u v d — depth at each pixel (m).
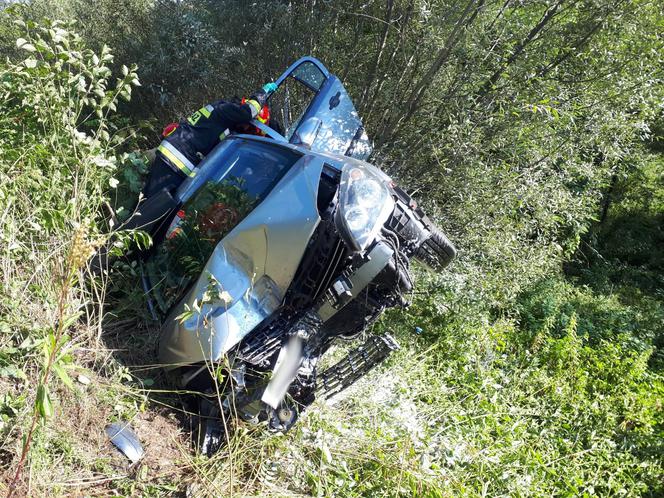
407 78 6.97
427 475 3.65
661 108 7.61
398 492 3.57
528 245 7.60
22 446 2.80
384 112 6.99
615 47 6.84
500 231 7.04
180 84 8.08
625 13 6.48
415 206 4.14
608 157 8.02
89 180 3.83
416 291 5.99
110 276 4.35
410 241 4.00
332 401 4.27
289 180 3.71
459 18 6.34
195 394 3.75
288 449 3.60
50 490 2.86
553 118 6.23
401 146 7.07
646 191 14.02
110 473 3.13
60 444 3.08
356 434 3.91
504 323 6.90
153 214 4.36
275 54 7.92
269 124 5.72
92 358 3.74
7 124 3.93
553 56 7.05
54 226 3.53
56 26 3.84
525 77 6.55
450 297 6.13
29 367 3.28
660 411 5.73
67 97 4.02
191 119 5.07
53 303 3.37
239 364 3.58
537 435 4.86
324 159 3.75
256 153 4.26
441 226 6.71
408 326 5.97
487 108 6.55
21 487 2.76
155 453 3.38
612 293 11.73
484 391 5.22
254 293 3.55
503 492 4.04
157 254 4.42
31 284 3.47
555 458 4.60
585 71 7.03
